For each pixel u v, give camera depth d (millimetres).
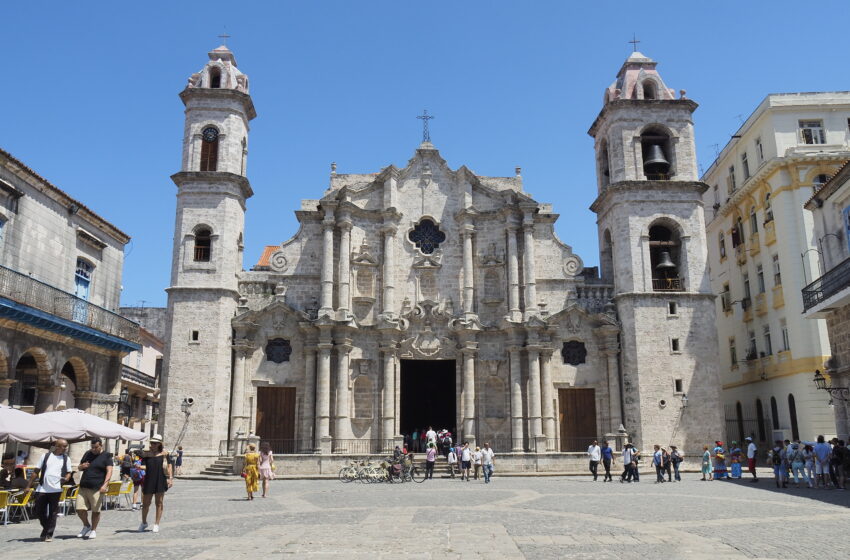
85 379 33562
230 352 42156
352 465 35562
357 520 19078
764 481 32656
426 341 44438
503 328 43875
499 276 45938
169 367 40562
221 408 40812
